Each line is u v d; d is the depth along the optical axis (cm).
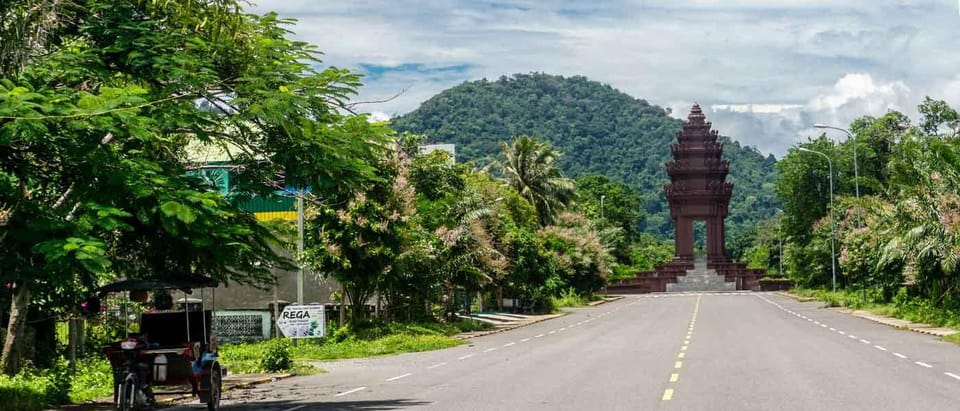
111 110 1425
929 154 4584
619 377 2062
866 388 1794
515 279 6384
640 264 14662
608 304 8638
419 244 3931
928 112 9244
